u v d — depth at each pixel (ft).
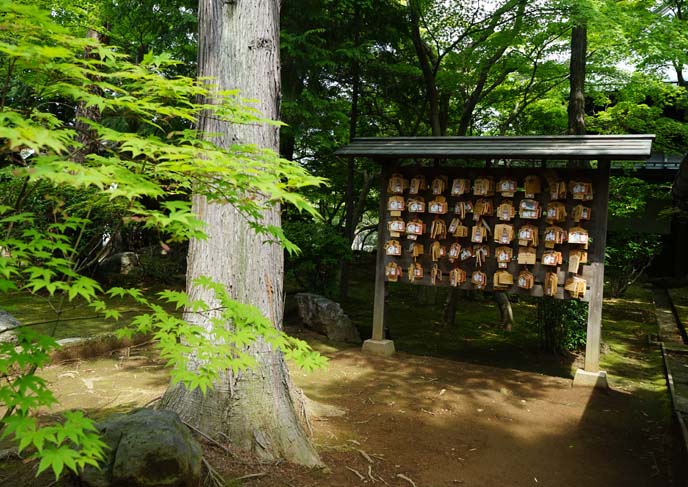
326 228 31.40
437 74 37.70
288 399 13.46
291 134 31.65
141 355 21.06
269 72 13.41
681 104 38.58
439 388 19.36
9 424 5.81
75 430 6.10
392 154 23.16
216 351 8.35
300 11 30.58
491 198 22.80
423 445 14.32
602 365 25.54
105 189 6.07
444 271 23.68
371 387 19.22
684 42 28.58
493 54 35.17
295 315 29.37
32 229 7.25
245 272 13.07
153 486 9.37
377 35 34.35
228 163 7.00
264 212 13.32
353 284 49.19
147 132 24.82
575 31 28.89
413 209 23.66
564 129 40.42
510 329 33.17
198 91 7.34
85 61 6.21
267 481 11.32
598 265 20.93
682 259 53.67
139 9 31.91
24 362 6.38
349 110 40.70
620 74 34.55
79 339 20.58
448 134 45.50
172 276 38.32
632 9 30.14
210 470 10.96
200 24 13.61
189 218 7.41
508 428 16.01
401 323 34.17
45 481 10.02
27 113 6.37
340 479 11.89
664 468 13.82
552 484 12.70
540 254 22.09
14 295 29.78
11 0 5.58
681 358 27.17
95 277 34.47
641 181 38.86
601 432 16.16
